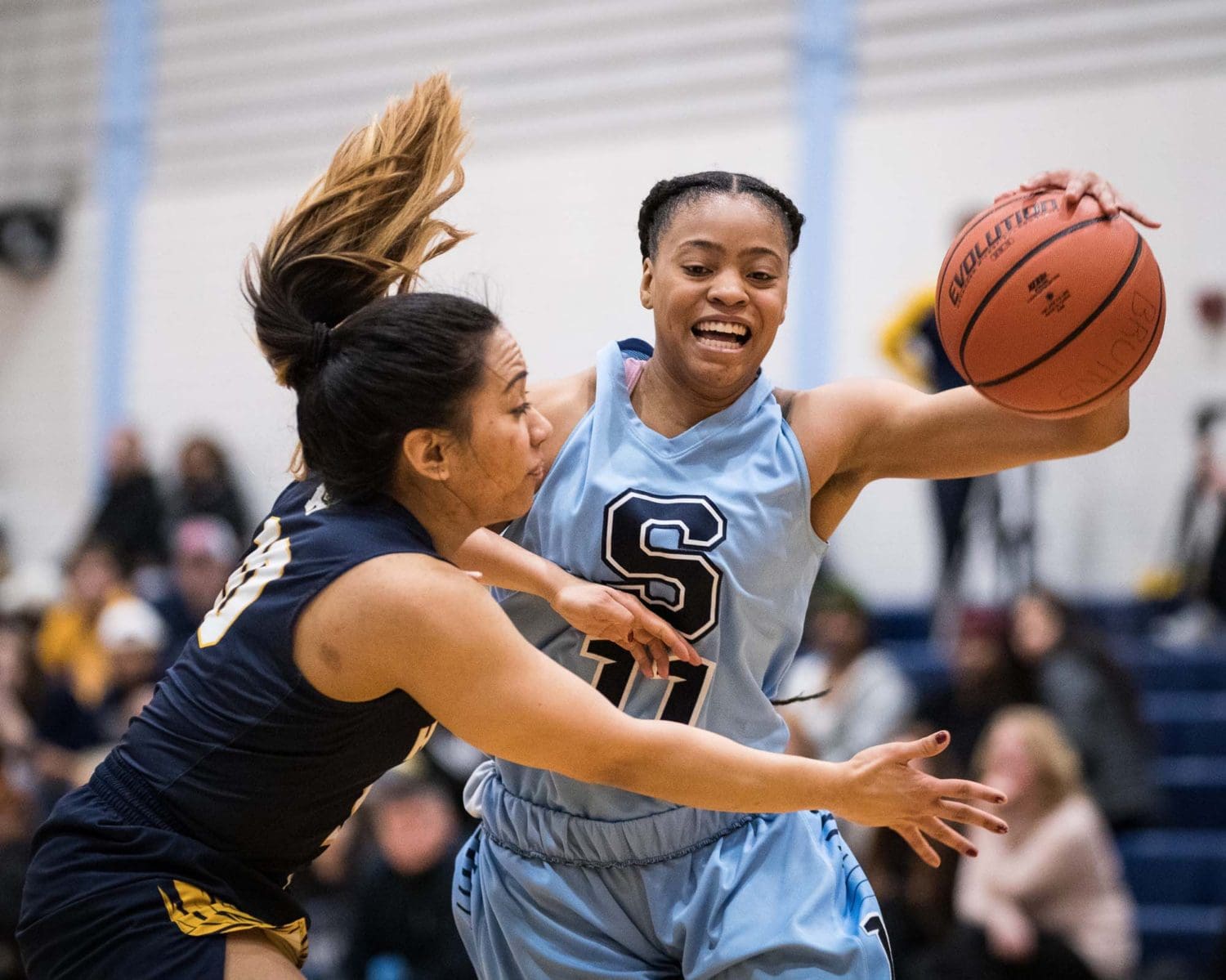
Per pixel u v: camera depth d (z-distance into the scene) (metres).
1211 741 7.57
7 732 7.64
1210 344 8.77
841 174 9.76
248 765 2.66
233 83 11.74
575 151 10.46
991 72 9.47
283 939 2.79
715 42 10.20
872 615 8.93
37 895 2.70
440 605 2.53
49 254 12.20
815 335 9.71
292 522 2.78
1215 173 8.86
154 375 11.81
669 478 2.96
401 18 11.17
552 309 10.40
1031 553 8.26
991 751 6.09
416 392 2.59
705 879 3.04
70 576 9.75
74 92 12.35
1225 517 8.29
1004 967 5.71
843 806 2.54
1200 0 9.02
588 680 3.05
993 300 2.75
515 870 3.17
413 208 3.00
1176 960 6.22
